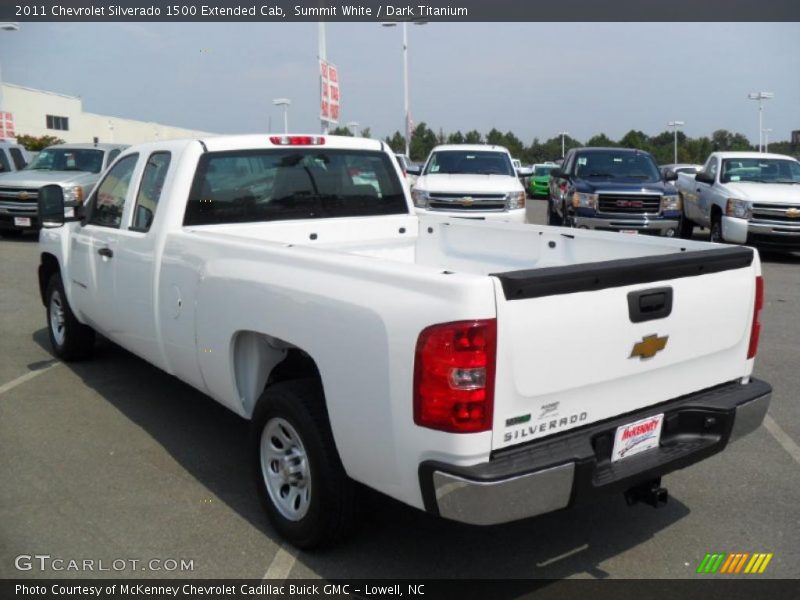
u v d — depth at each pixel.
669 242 4.10
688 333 3.39
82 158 16.56
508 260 5.20
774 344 7.66
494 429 2.83
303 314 3.36
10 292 10.16
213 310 4.03
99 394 5.93
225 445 4.96
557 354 2.93
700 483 4.45
